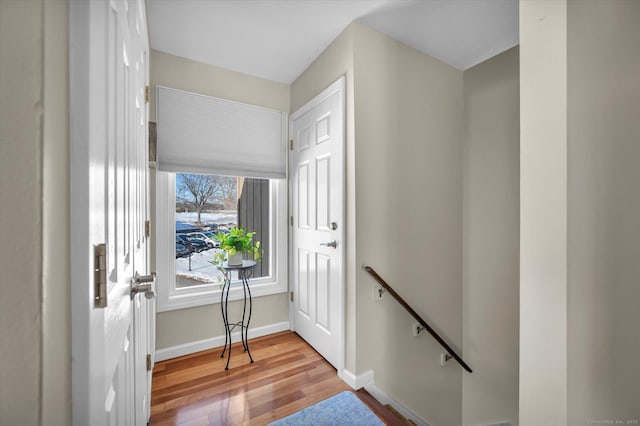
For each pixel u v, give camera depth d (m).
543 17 0.89
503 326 2.33
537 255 0.90
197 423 1.45
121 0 0.63
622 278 0.87
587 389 0.83
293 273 2.54
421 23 1.86
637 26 0.91
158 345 2.05
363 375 1.78
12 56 0.27
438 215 2.28
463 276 2.50
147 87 1.46
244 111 2.38
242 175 2.36
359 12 1.74
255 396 1.66
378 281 1.82
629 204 0.88
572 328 0.83
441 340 2.18
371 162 1.86
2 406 0.28
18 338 0.28
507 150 2.32
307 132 2.30
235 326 2.33
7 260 0.28
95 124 0.41
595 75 0.85
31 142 0.28
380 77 1.92
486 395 2.40
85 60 0.38
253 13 1.72
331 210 1.99
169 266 2.14
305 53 2.14
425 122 2.19
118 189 0.59
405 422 1.56
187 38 1.95
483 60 2.31
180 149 2.11
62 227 0.34
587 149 0.84
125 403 0.72
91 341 0.39
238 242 2.12
